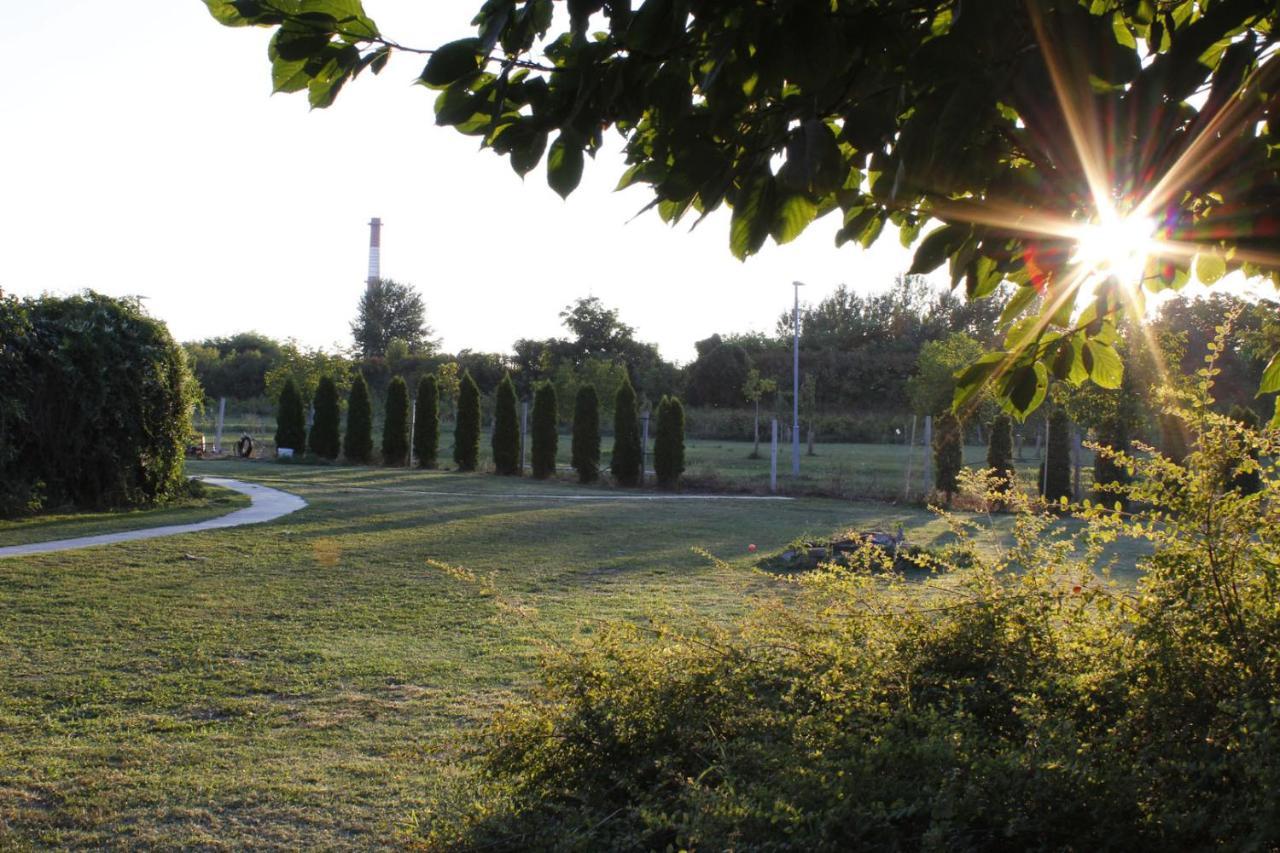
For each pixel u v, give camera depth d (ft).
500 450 76.74
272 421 132.98
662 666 9.71
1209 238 5.56
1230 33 4.27
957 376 7.59
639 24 4.41
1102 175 4.54
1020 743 7.91
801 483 69.51
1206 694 7.24
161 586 25.61
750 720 8.76
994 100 4.22
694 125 5.24
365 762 13.78
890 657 9.20
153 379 44.88
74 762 13.66
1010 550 10.03
